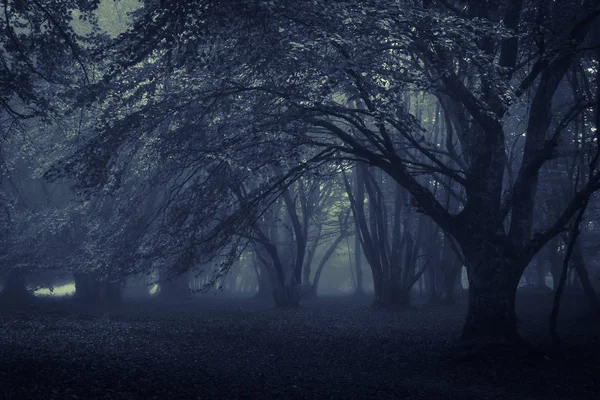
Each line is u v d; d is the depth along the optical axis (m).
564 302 43.28
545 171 39.97
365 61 18.94
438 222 21.73
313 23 18.28
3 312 33.69
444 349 21.62
